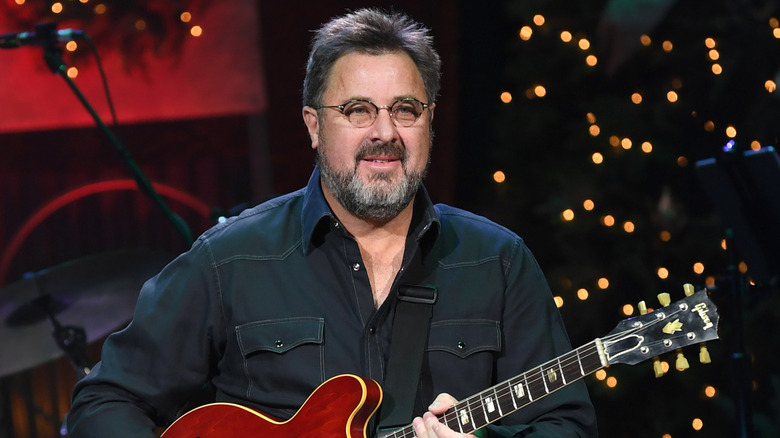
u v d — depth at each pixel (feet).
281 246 21.06
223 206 49.96
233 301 20.58
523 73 43.62
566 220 42.42
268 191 49.80
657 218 42.50
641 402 43.42
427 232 20.97
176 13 48.03
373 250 21.06
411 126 19.95
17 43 33.12
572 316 42.70
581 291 42.09
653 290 42.24
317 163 21.48
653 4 39.75
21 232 49.16
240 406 19.74
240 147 49.55
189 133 49.14
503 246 21.30
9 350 35.60
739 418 30.12
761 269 29.60
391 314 20.49
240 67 48.75
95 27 47.50
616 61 40.91
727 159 29.09
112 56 47.88
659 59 41.39
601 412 43.60
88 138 48.67
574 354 18.54
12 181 48.75
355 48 19.97
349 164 19.80
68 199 49.21
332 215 20.71
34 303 34.06
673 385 42.83
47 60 33.04
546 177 43.96
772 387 40.73
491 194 46.88
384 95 19.70
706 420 42.60
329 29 20.47
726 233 30.22
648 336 18.25
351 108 19.80
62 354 36.70
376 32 20.04
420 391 20.08
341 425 18.80
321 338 20.12
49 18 46.96
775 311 40.16
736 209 29.48
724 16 40.65
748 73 40.06
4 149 48.08
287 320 20.34
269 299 20.53
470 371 20.20
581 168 42.96
